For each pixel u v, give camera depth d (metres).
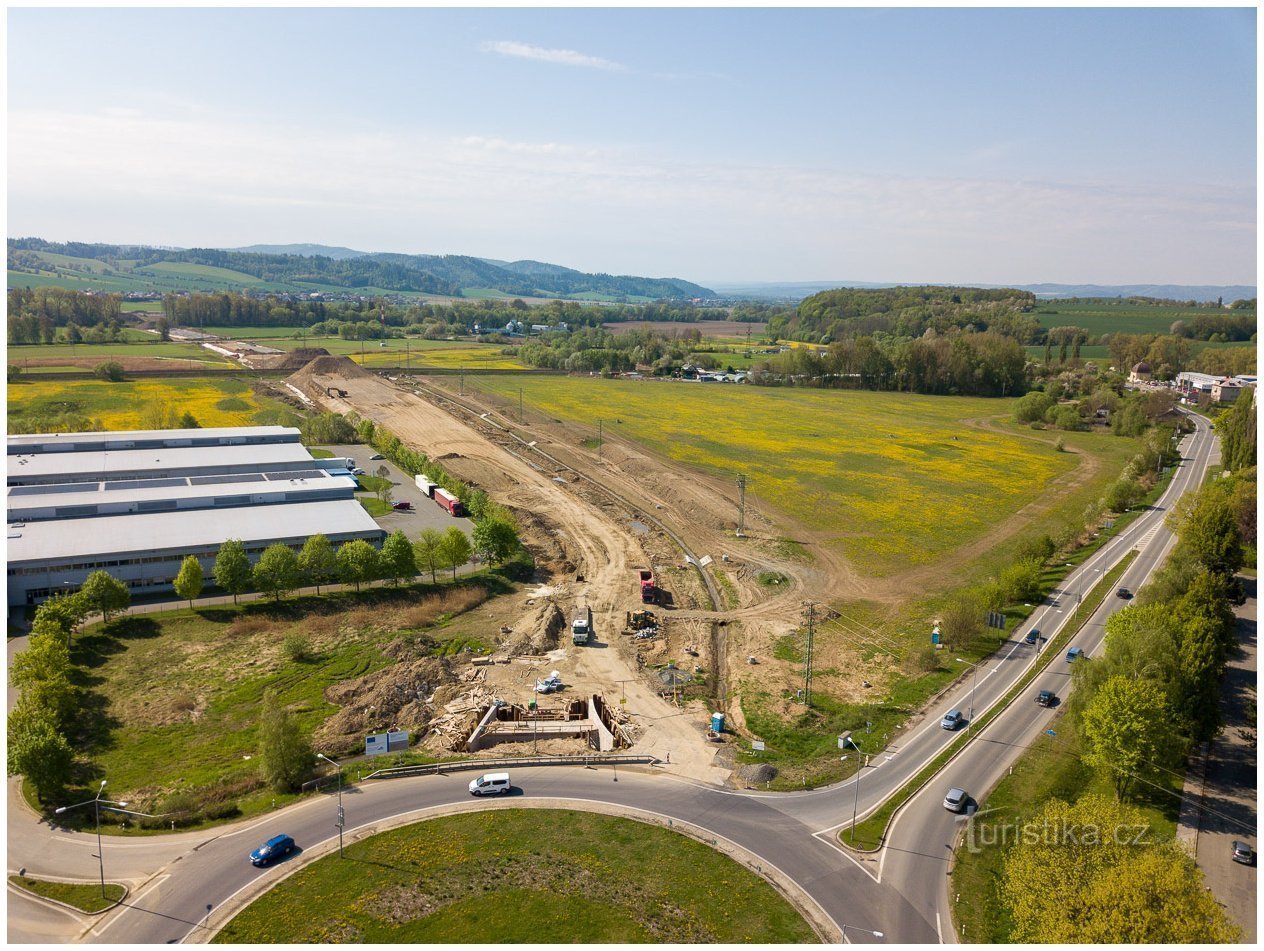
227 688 82.00
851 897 54.06
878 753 72.00
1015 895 50.09
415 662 88.31
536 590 111.88
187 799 62.72
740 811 63.38
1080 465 188.50
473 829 60.19
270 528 112.50
